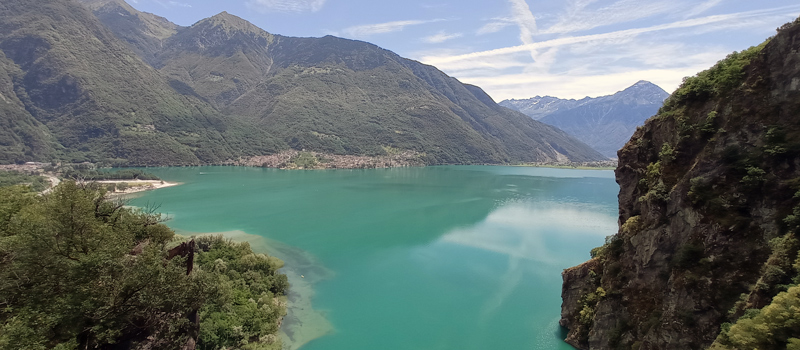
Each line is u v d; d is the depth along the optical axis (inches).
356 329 2313.0
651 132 2033.7
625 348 1713.8
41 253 1216.8
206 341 1861.5
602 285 1993.1
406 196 7480.3
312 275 3181.6
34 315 1120.2
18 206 1636.3
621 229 2023.9
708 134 1701.5
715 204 1545.3
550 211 5959.6
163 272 1371.8
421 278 3117.6
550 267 3371.1
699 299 1462.8
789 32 1555.1
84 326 1202.0
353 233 4557.1
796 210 1317.7
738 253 1445.6
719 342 1256.2
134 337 1309.1
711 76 1807.3
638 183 2006.6
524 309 2571.4
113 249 1336.1
